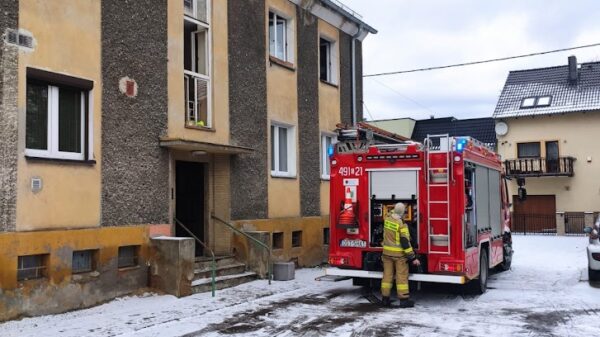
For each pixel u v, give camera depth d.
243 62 13.68
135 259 10.50
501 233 13.55
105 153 9.94
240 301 10.27
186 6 12.17
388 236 10.01
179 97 11.61
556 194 35.16
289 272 12.94
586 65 37.31
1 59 8.37
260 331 8.04
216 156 13.11
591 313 9.37
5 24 8.44
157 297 10.28
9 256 8.26
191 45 12.65
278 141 15.30
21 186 8.53
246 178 13.60
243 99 13.62
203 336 7.73
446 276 9.95
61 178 9.15
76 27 9.53
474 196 10.84
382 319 8.87
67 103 9.55
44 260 8.84
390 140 12.51
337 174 10.99
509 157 36.44
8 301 8.23
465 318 8.96
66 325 8.18
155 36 11.09
